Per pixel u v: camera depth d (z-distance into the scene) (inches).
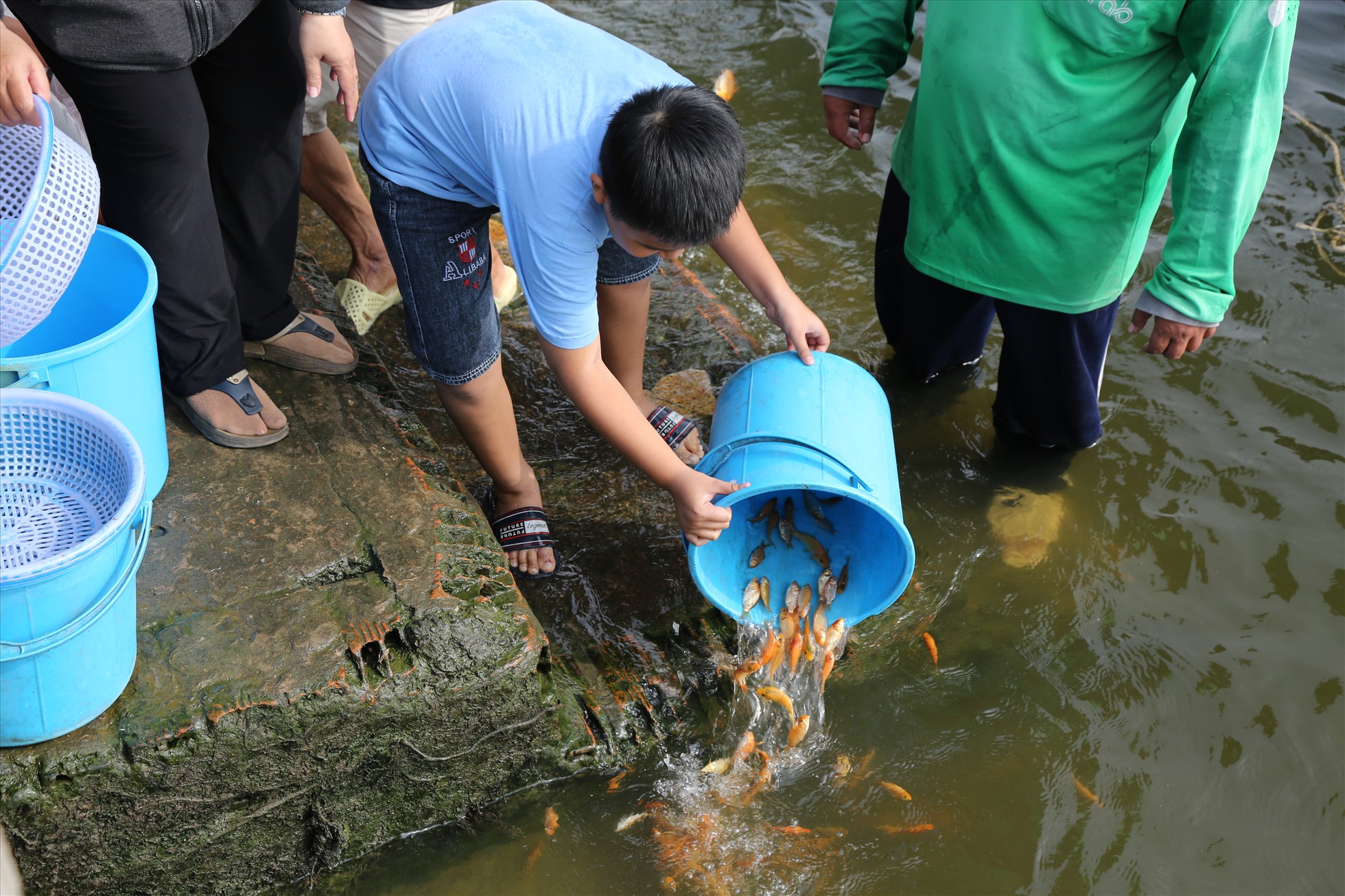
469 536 102.9
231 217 106.4
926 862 98.6
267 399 108.5
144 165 90.8
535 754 100.4
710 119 77.5
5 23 94.6
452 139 89.1
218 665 86.7
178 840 87.3
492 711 94.3
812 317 110.2
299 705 85.4
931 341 143.6
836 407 106.6
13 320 82.2
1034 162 115.0
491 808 101.7
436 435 130.0
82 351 85.3
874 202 182.9
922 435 142.6
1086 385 130.4
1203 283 112.0
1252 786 105.5
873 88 134.3
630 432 93.6
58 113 107.0
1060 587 124.3
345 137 181.9
